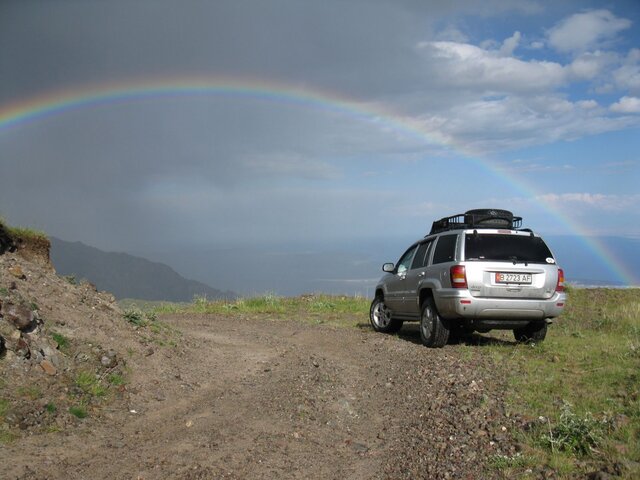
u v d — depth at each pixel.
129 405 5.74
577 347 9.04
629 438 4.48
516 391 6.25
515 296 9.14
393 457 4.80
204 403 6.14
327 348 9.85
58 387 5.48
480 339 10.94
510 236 9.47
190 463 4.46
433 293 9.66
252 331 11.63
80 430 4.91
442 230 11.27
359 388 7.18
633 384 6.17
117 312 8.02
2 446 4.32
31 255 8.41
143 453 4.61
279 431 5.38
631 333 10.67
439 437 5.11
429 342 9.75
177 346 8.02
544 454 4.42
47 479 3.94
